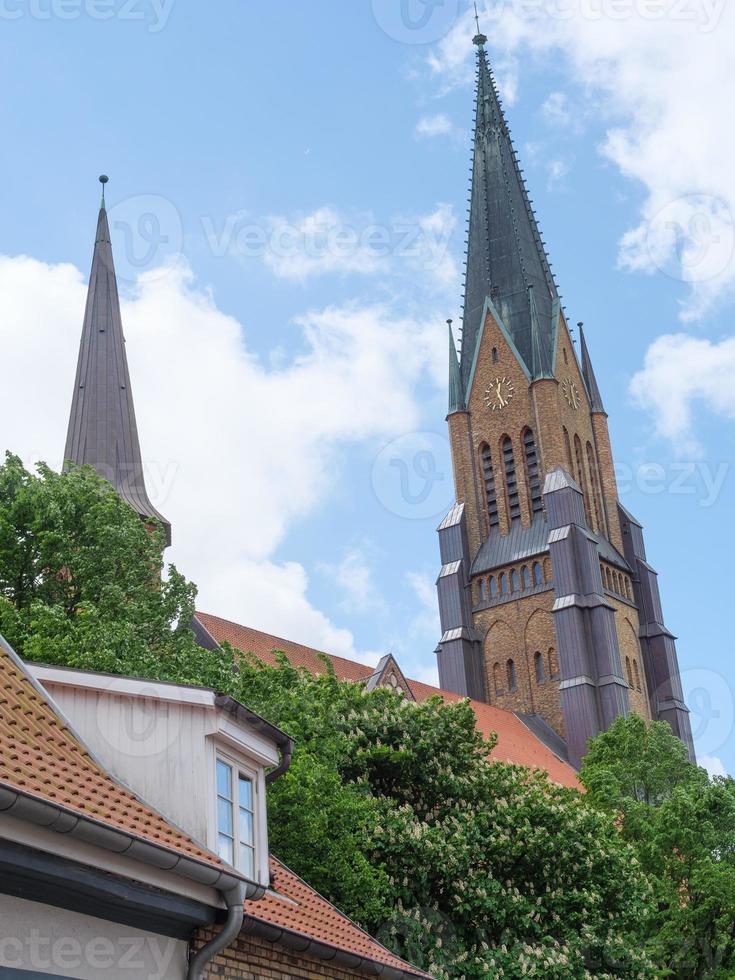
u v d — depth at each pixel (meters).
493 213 106.19
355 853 28.70
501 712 89.56
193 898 14.62
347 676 72.19
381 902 28.42
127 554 38.31
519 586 95.25
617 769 59.56
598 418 104.31
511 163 108.44
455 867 30.50
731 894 47.66
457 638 95.00
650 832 51.50
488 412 101.56
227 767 17.06
